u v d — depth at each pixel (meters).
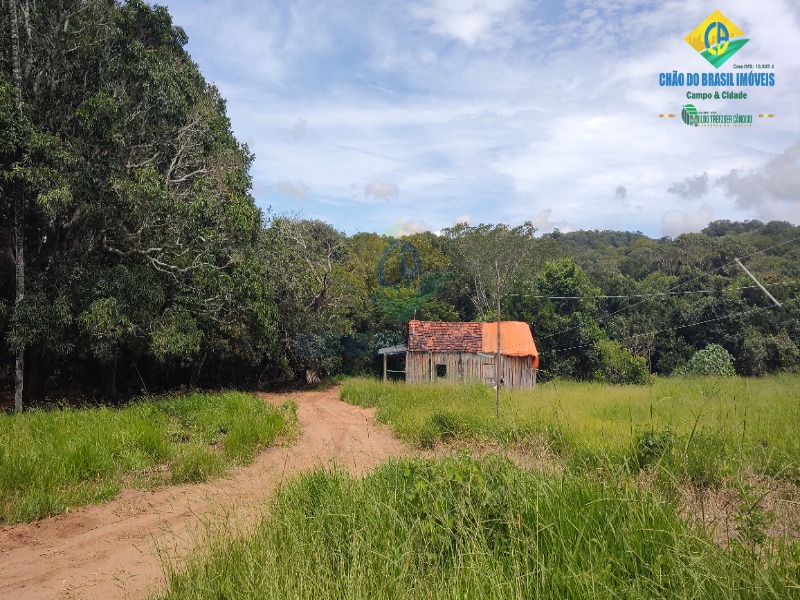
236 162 20.58
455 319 35.53
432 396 16.41
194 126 18.34
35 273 14.72
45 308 13.74
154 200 15.30
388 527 4.41
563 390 20.02
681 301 36.91
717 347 31.62
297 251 28.03
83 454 8.19
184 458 8.81
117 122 14.84
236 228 18.02
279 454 10.39
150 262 16.77
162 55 19.66
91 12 15.73
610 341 35.25
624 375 32.31
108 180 14.52
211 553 4.49
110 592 4.68
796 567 3.13
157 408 12.64
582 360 34.25
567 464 5.15
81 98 15.20
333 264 30.78
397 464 6.37
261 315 19.66
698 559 3.09
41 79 14.87
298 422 14.46
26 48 14.49
